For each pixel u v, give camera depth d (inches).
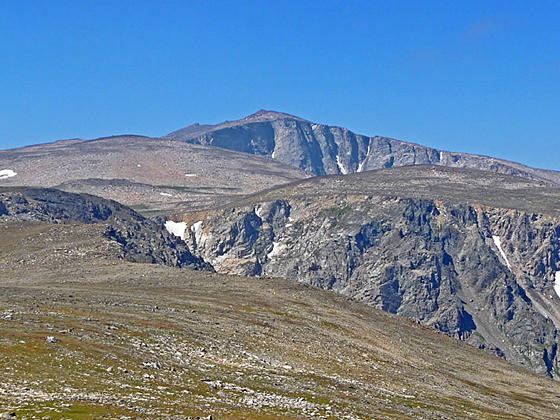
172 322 5905.5
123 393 3570.4
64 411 3083.2
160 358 4530.0
